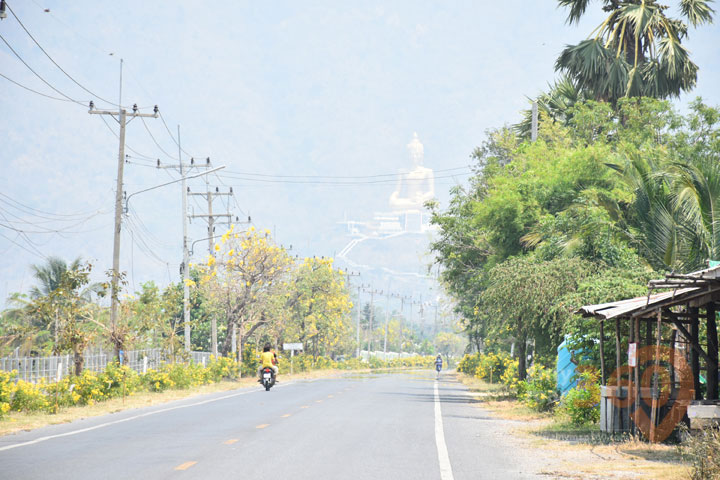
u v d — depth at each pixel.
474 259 95.75
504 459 30.22
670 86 100.06
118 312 78.75
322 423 43.38
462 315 142.75
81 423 44.16
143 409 55.50
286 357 161.25
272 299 120.69
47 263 113.12
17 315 99.69
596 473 26.66
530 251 79.56
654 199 62.72
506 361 107.06
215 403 61.06
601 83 100.50
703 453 25.80
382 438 36.34
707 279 29.09
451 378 160.25
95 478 23.97
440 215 97.31
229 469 25.95
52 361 71.12
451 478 25.08
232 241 119.38
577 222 68.44
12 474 24.72
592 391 45.69
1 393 51.12
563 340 66.06
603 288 52.97
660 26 101.88
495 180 87.31
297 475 24.92
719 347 42.50
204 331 142.88
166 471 25.39
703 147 88.19
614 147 95.50
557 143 97.75
